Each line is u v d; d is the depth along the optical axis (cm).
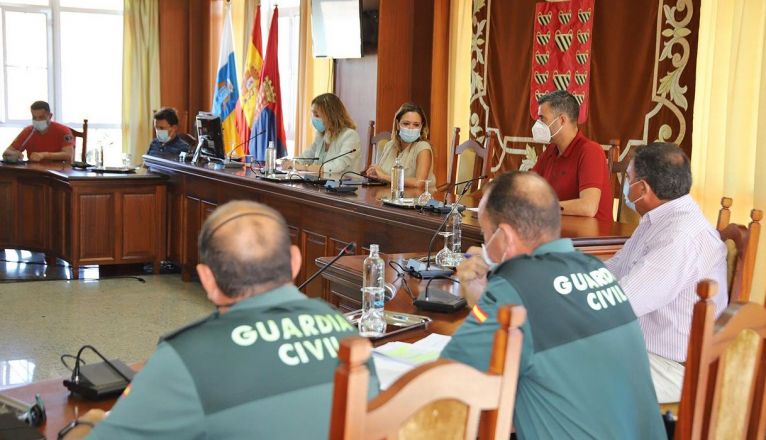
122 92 845
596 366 145
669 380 210
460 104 564
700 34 389
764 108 348
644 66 418
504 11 505
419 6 593
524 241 158
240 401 108
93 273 569
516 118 500
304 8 703
